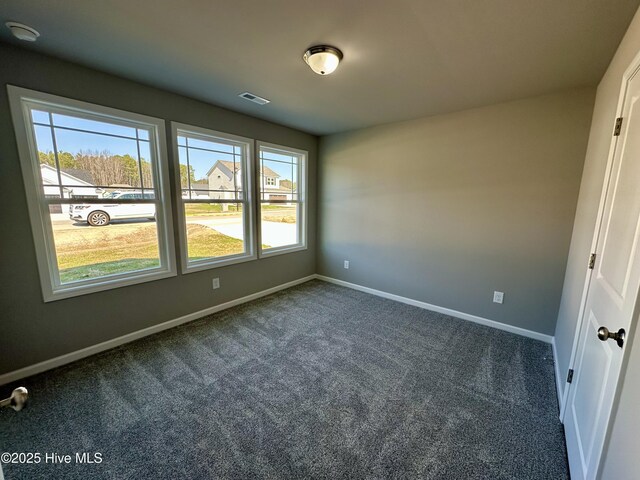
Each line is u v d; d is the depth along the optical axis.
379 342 2.53
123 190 2.40
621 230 1.14
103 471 1.32
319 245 4.43
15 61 1.79
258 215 3.52
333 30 1.56
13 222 1.88
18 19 1.49
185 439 1.50
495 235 2.77
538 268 2.57
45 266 2.01
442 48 1.72
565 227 2.41
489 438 1.53
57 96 1.95
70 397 1.80
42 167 1.99
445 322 2.96
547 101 2.39
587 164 2.13
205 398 1.81
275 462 1.38
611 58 1.74
